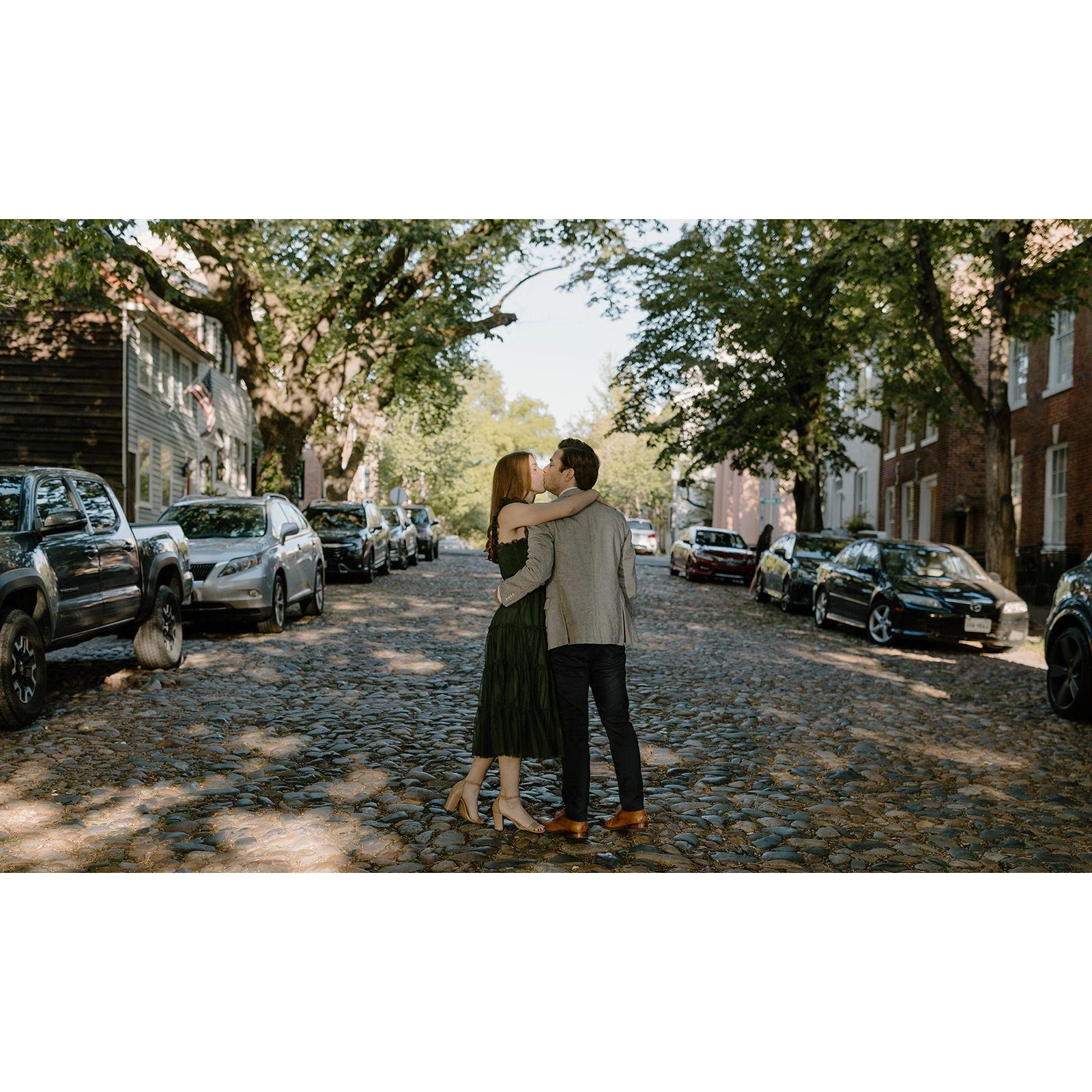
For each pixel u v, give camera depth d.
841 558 16.98
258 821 5.65
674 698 9.50
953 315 20.67
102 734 7.50
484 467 85.06
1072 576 9.55
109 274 20.97
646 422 29.00
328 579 23.17
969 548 28.28
